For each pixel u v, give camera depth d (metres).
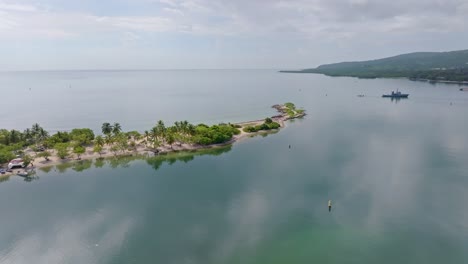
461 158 136.00
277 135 188.00
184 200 99.62
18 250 74.00
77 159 141.38
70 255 71.81
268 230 81.38
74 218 88.75
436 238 76.88
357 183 110.31
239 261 69.38
